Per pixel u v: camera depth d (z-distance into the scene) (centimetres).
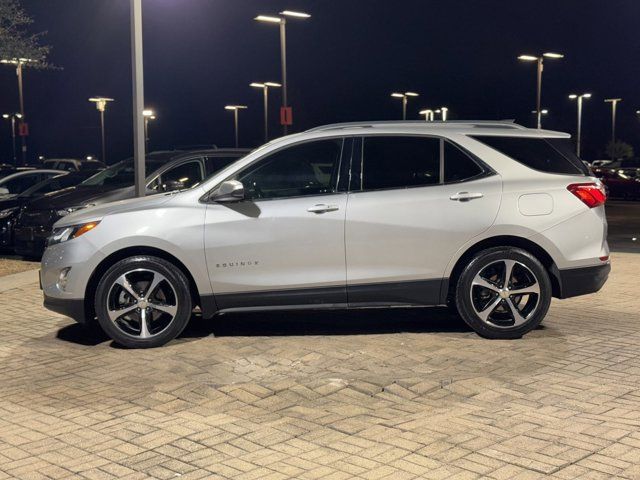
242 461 416
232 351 640
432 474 393
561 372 567
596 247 671
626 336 676
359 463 409
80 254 653
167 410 500
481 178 666
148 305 659
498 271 671
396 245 656
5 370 606
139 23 996
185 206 662
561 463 402
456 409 491
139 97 1000
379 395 520
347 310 795
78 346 677
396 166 669
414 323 733
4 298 915
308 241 655
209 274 657
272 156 675
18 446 446
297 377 565
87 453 432
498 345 646
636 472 390
